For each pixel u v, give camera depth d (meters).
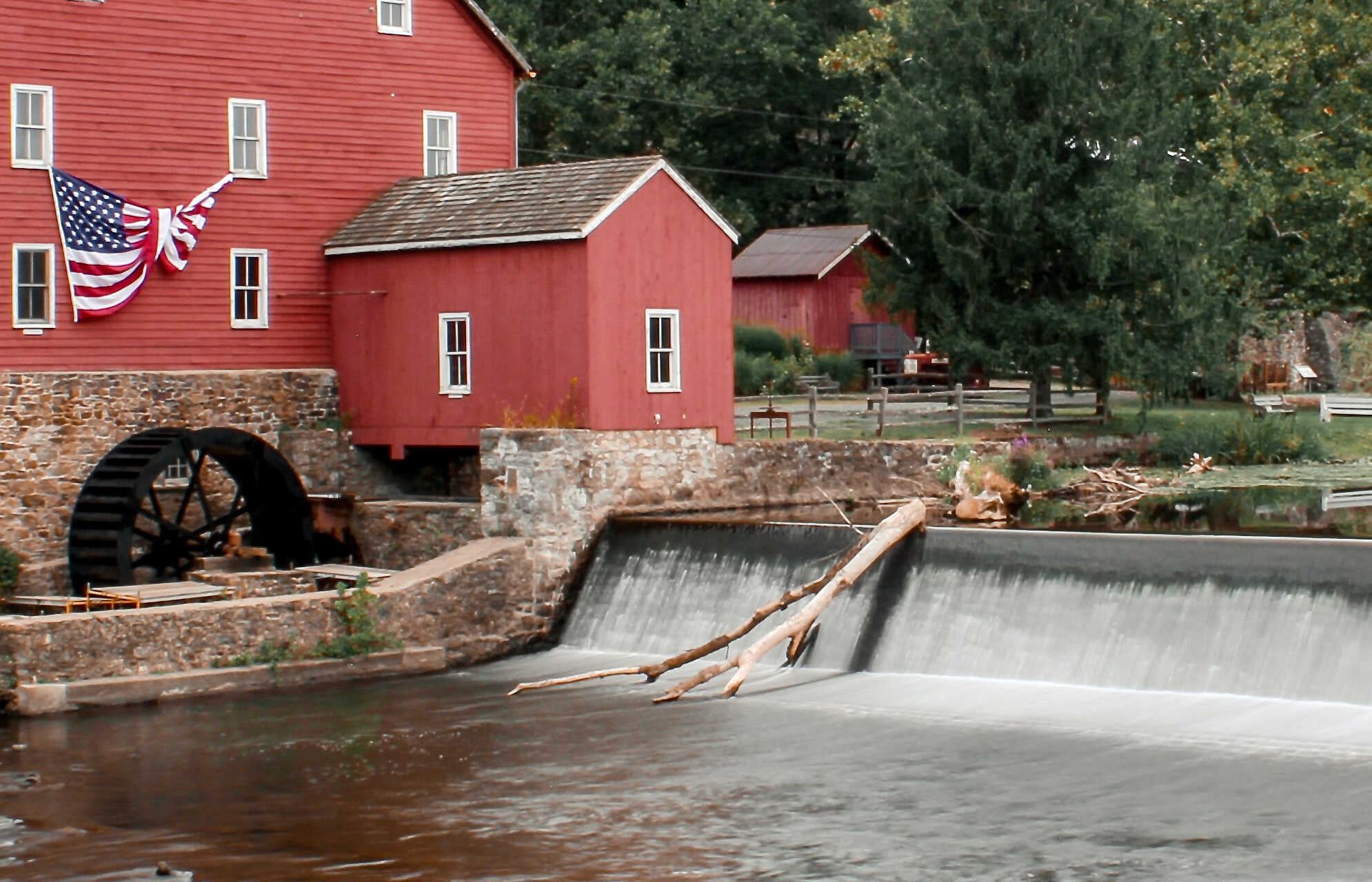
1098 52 37.62
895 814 17.08
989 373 38.84
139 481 28.22
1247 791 17.14
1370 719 19.11
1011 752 19.06
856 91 66.88
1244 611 20.98
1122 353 36.81
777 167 69.12
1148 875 15.01
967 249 37.16
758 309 53.84
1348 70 43.44
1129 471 34.75
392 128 33.84
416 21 34.16
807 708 21.77
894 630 23.78
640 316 29.38
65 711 23.09
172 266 31.16
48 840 17.25
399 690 24.56
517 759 20.00
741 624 25.41
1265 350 52.41
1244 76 41.88
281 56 32.41
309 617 25.41
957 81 38.47
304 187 32.75
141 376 30.34
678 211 29.97
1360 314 48.56
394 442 31.95
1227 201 39.12
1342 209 41.59
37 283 29.84
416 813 17.86
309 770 19.77
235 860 16.45
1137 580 22.00
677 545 26.95
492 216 30.33
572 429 28.58
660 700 22.70
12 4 29.45
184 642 24.31
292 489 30.31
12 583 28.20
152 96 30.94
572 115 59.12
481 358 30.39
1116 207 36.03
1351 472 35.62
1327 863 15.12
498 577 27.39
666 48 62.28
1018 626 22.69
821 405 43.53
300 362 32.72
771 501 31.27
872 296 39.31
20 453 28.95
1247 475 35.12
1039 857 15.61
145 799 18.69
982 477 31.66
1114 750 18.81
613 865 15.93
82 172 30.20
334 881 15.76
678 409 29.92
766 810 17.47
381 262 31.97
